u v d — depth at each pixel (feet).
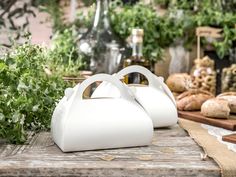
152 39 5.79
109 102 2.48
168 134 2.91
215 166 2.13
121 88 2.55
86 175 2.06
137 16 5.77
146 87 3.11
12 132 2.49
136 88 3.07
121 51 4.93
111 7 6.03
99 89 2.97
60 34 5.97
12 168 2.04
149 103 3.01
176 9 6.08
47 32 6.29
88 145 2.36
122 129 2.43
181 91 4.67
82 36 5.23
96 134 2.36
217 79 5.74
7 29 6.26
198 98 3.84
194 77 4.83
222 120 3.36
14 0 6.23
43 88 2.83
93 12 5.60
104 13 5.15
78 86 2.43
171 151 2.41
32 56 2.91
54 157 2.23
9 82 2.59
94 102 2.44
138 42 4.01
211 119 3.39
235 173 2.08
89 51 4.90
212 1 6.19
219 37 5.98
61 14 6.24
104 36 5.03
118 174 2.07
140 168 2.07
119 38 5.26
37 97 2.67
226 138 2.71
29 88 2.58
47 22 6.28
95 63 4.91
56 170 2.05
